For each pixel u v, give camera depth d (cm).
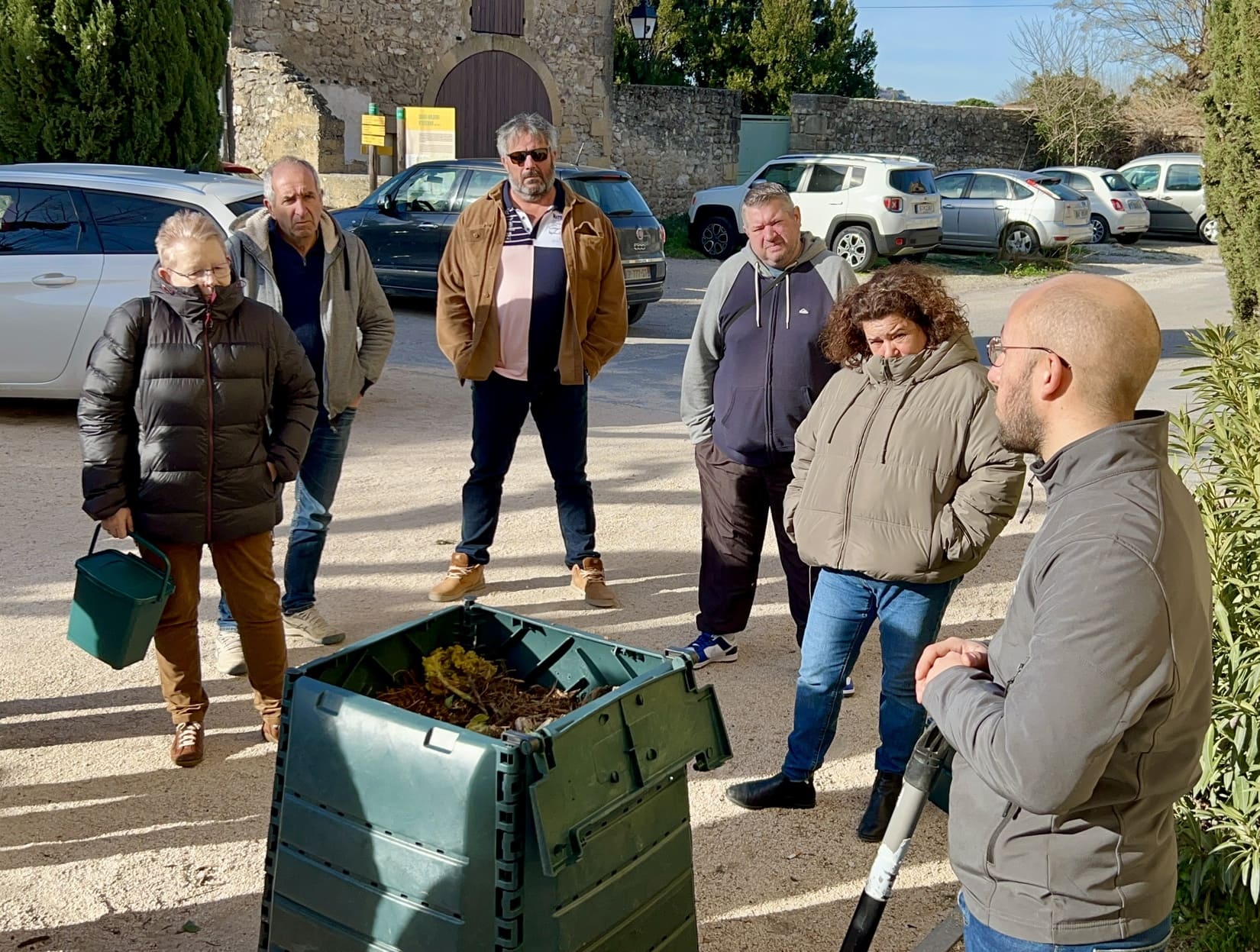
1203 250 2248
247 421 362
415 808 218
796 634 468
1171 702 168
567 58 2133
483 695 266
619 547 600
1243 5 602
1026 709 167
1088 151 2766
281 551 575
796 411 416
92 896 307
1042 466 182
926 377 322
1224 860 300
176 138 1077
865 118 2509
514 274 487
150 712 414
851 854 340
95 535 360
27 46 996
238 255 436
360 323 469
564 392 502
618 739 229
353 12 1891
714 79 2927
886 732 344
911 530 318
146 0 1017
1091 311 175
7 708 411
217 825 344
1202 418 358
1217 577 319
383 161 1917
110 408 350
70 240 758
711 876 328
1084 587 166
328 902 233
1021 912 181
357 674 263
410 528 614
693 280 1694
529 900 214
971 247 1970
